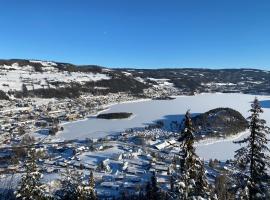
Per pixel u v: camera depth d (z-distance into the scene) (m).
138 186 152.88
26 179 58.38
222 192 55.16
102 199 142.62
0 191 137.25
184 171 34.53
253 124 39.91
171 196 35.19
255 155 39.59
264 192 38.91
